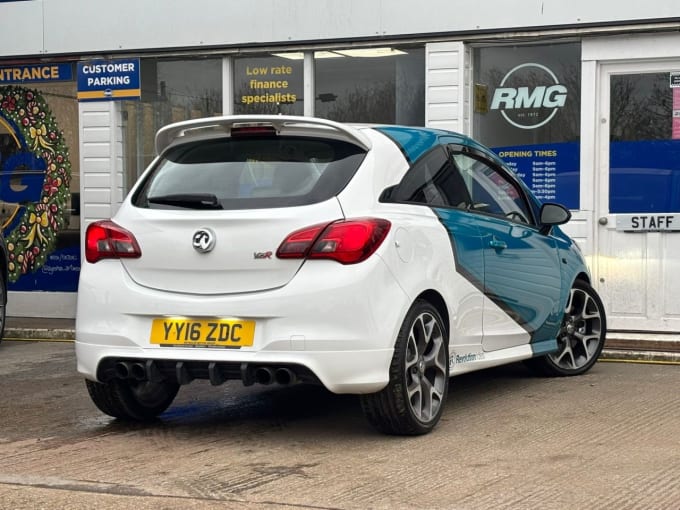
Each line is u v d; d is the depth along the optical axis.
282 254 5.18
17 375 8.09
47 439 5.64
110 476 4.77
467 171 6.52
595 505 4.20
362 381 5.15
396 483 4.57
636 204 9.83
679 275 9.70
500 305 6.51
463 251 6.03
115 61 11.51
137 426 6.01
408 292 5.37
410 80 10.52
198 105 11.33
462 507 4.18
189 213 5.43
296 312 5.12
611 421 5.94
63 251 11.98
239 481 4.64
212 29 10.99
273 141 5.68
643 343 9.21
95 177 11.65
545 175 10.10
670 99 9.70
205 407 6.57
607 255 9.91
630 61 9.77
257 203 5.36
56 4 11.57
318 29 10.61
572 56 10.01
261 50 10.91
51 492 4.48
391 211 5.49
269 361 5.14
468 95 10.30
